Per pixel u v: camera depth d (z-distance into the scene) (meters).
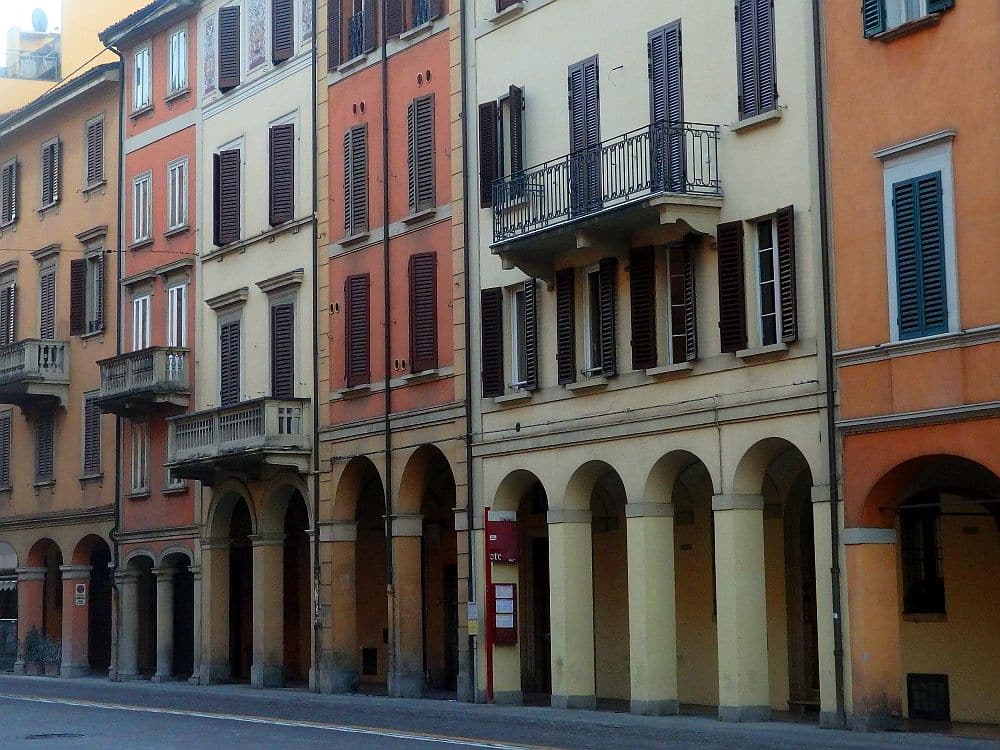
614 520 36.12
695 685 34.00
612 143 31.86
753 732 26.50
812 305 27.47
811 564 31.92
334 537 40.47
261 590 43.12
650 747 23.45
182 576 50.28
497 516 35.06
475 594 35.56
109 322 51.94
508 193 33.41
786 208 27.89
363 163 39.91
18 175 58.03
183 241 48.03
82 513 52.44
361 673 43.72
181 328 47.84
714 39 29.66
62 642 53.22
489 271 35.50
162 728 28.27
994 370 24.45
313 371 41.53
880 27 26.27
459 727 28.42
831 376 26.98
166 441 48.09
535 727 28.44
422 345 37.34
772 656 32.22
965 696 28.55
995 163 24.56
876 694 26.33
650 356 30.69
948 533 29.03
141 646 51.84
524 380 34.69
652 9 31.11
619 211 29.77
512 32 34.94
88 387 52.91
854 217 26.73
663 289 30.81
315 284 41.56
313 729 27.83
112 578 50.81
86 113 53.94
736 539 28.84
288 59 43.25
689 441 29.92
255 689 42.50
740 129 28.84
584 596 33.00
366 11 39.78
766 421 28.31
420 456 37.94
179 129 48.62
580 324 32.84
